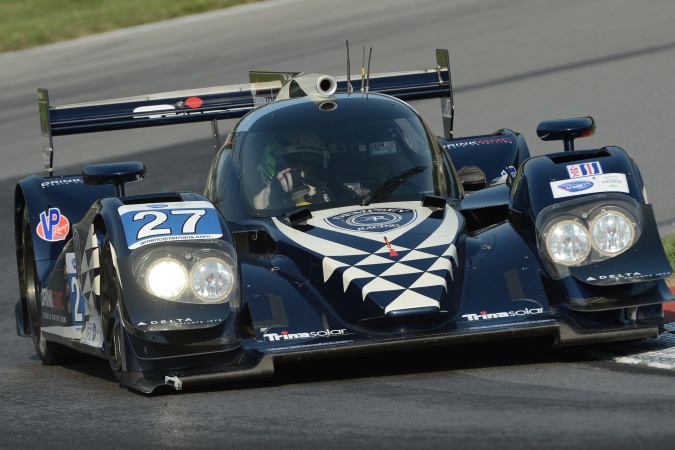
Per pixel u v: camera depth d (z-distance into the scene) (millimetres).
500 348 21641
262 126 24766
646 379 18250
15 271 37812
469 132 51750
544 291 20469
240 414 17781
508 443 15031
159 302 19328
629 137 47375
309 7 97188
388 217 22172
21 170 54344
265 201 23312
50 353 25312
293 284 20672
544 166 21625
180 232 19984
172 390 19797
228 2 102562
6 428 18438
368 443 15578
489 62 67312
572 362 19969
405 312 19219
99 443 16812
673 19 73500
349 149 23984
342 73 67938
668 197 37656
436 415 16766
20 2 109000
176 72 75750
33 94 73938
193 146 55875
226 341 19453
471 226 23516
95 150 57250
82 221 23016
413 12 88500
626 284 20156
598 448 14547
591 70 62062
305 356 18969
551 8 82750
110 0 107562
